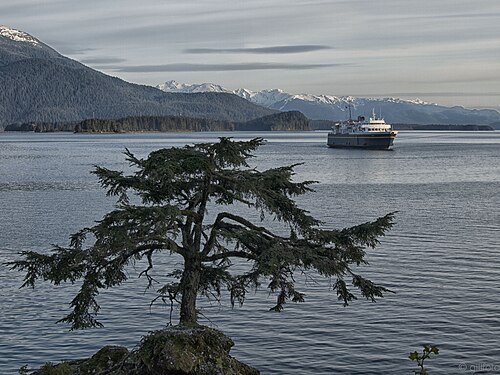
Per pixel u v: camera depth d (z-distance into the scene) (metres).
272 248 19.39
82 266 19.50
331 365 29.22
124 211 18.58
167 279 42.94
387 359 29.75
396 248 52.59
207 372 18.61
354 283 20.75
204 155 19.64
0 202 83.31
